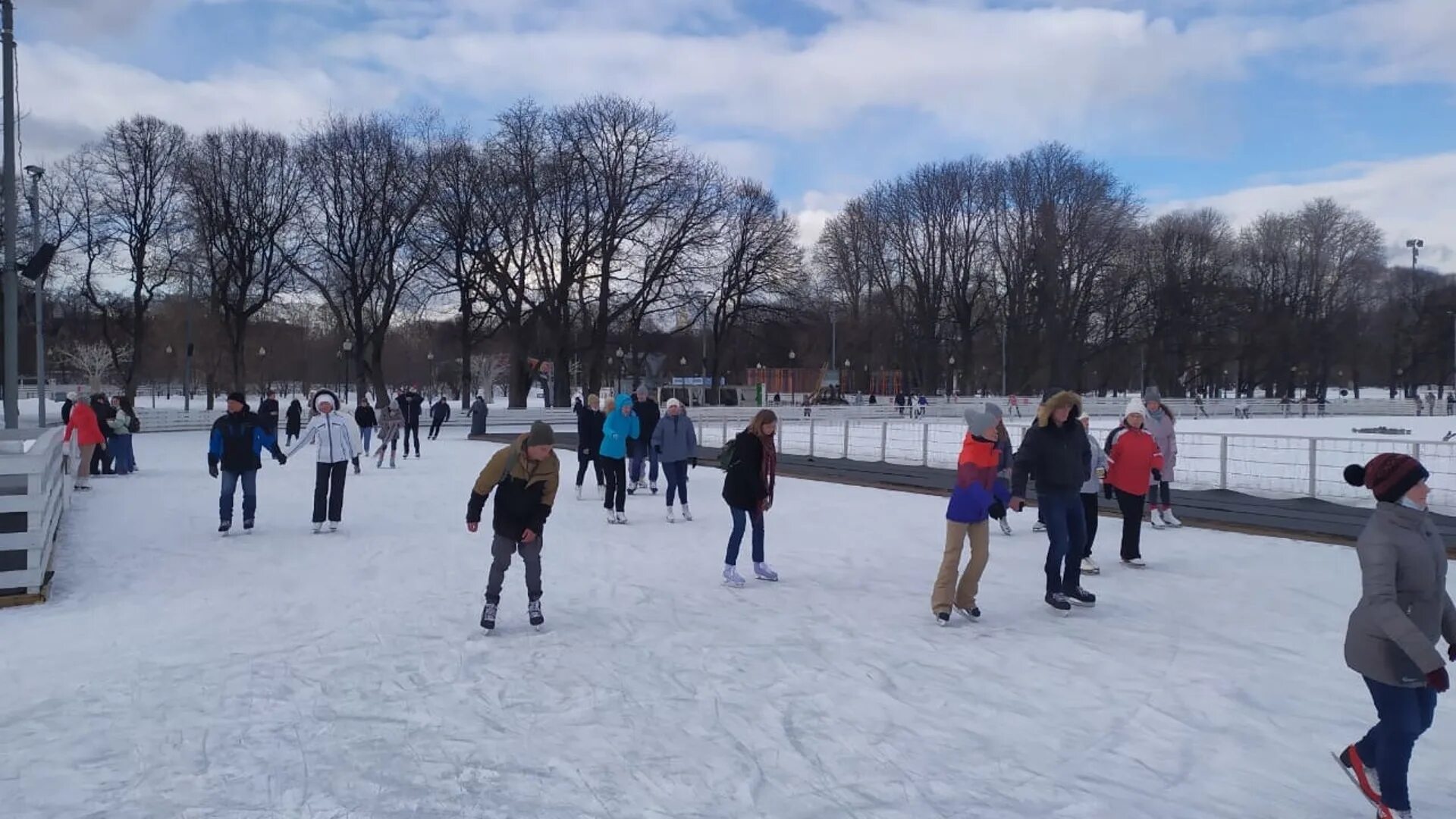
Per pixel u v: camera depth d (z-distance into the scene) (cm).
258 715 592
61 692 636
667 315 6397
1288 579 984
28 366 5422
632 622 826
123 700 621
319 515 1329
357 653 731
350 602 904
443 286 5016
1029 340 7106
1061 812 456
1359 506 1558
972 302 7381
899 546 1212
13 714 596
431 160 4866
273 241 4903
